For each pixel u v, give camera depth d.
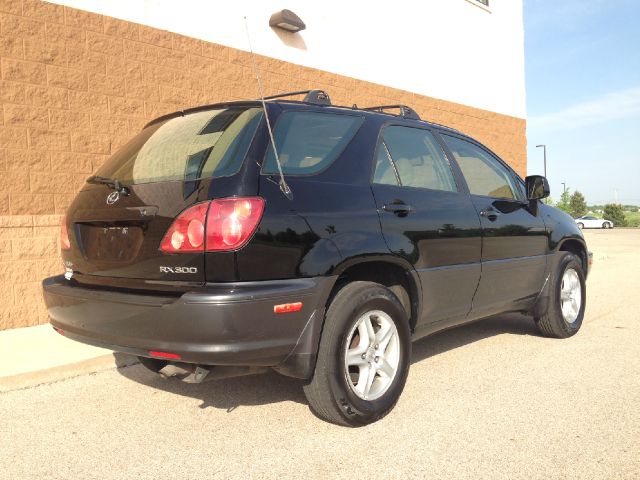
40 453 3.21
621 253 17.17
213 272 2.95
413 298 3.95
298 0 9.28
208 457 3.13
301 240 3.18
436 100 12.23
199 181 3.11
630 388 4.18
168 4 7.53
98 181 3.62
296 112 3.58
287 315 3.08
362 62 10.48
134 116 7.14
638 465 2.99
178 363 3.17
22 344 5.28
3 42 6.07
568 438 3.31
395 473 2.91
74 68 6.61
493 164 5.14
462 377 4.45
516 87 14.88
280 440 3.33
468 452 3.14
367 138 3.88
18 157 6.14
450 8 12.64
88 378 4.54
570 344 5.47
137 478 2.91
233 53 8.30
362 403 3.42
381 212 3.68
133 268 3.20
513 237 4.87
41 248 6.25
